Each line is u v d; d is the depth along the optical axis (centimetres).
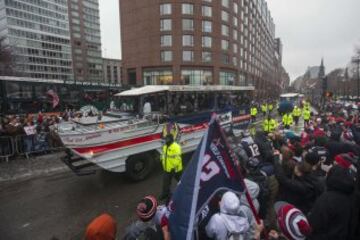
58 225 481
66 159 680
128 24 4803
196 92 931
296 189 323
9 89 1298
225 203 242
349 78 5531
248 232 250
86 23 11231
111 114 820
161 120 748
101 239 215
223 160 243
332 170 255
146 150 710
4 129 941
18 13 9150
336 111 1823
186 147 825
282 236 255
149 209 279
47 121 1116
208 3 4544
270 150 465
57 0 10225
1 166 855
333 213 238
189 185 229
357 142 664
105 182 697
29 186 672
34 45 9631
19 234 454
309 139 675
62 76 10494
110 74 12206
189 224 217
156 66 4566
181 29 4416
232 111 1102
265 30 8788
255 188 322
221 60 4834
